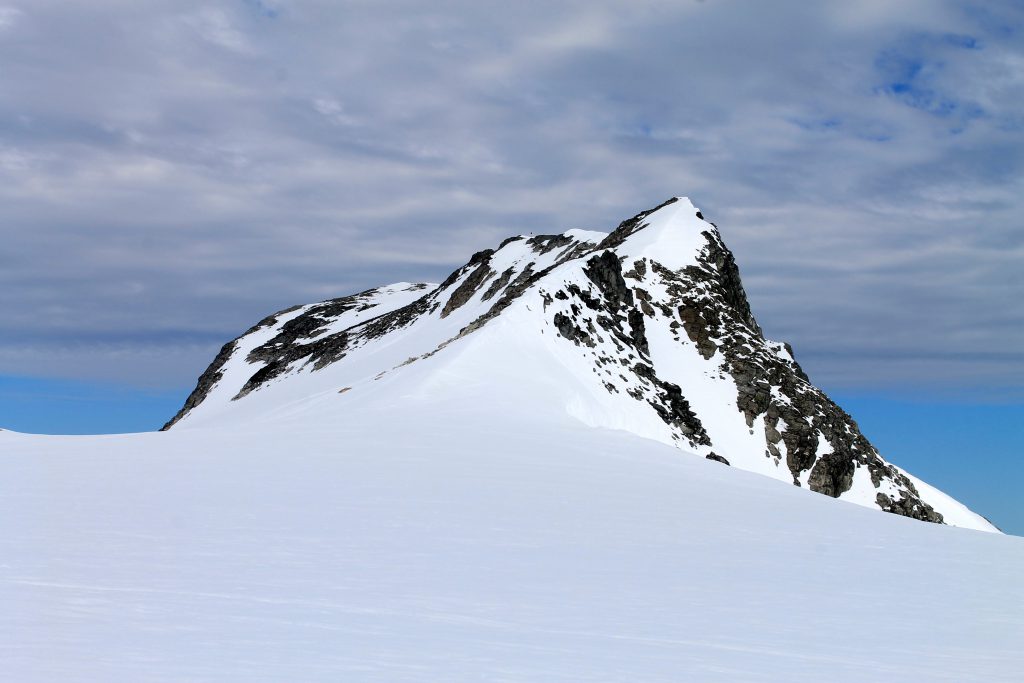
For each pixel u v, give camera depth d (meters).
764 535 17.75
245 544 14.69
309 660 9.00
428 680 8.55
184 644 9.38
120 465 22.75
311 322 145.62
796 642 10.92
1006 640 11.38
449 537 15.88
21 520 16.06
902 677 9.69
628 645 10.33
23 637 9.43
